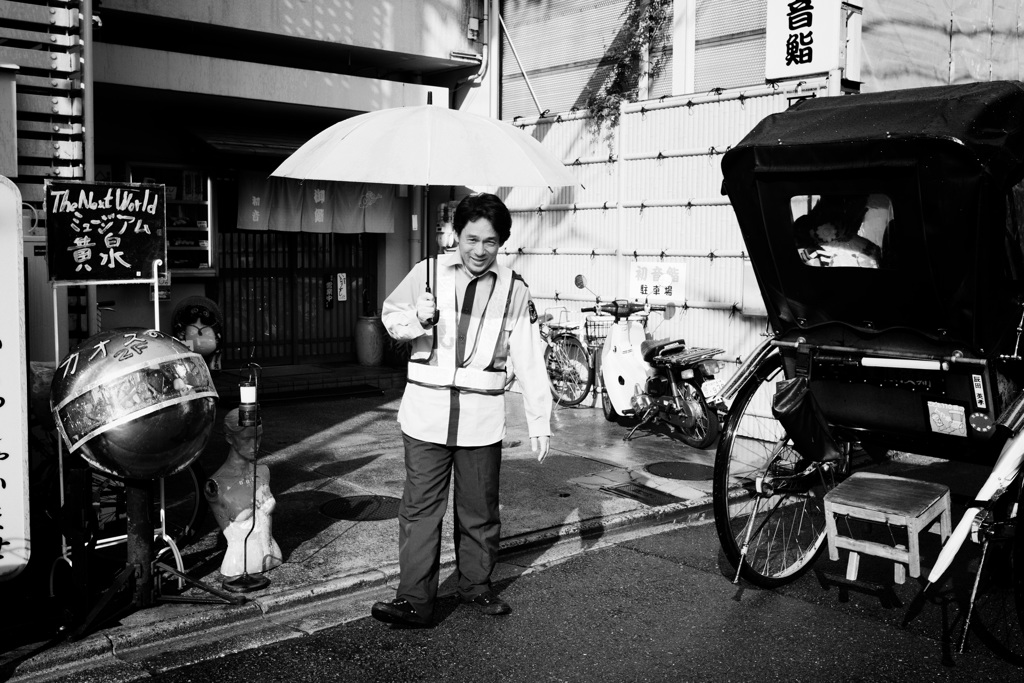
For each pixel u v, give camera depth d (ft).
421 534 14.01
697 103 29.78
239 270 37.76
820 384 16.24
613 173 32.96
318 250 39.73
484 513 14.57
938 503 15.01
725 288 29.43
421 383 13.91
